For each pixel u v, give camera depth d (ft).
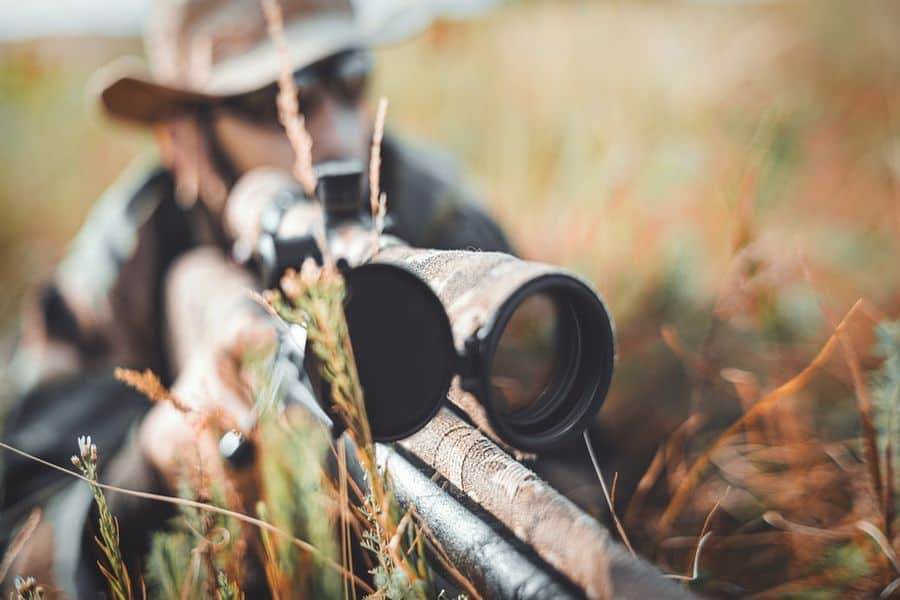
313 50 5.98
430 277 2.99
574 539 2.61
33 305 6.82
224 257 6.19
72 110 16.94
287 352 3.66
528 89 11.62
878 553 4.41
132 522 4.36
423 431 3.21
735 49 12.50
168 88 6.33
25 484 5.78
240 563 3.79
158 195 6.83
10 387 6.66
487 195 9.34
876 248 8.09
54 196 15.25
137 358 6.62
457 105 11.93
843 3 12.62
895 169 9.18
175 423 4.22
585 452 5.17
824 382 6.30
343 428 2.95
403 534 3.22
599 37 12.55
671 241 7.98
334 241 3.70
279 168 6.15
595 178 9.01
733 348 6.82
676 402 6.50
